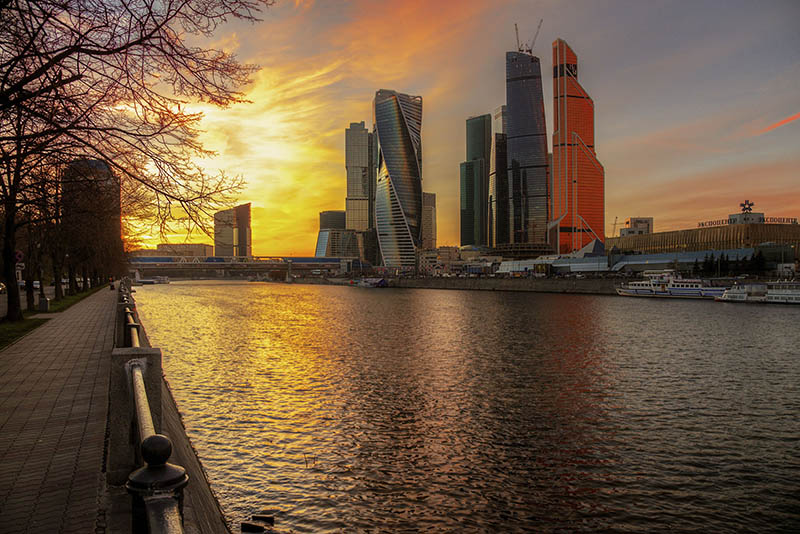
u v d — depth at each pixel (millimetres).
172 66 10727
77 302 60156
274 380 33656
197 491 9758
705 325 71875
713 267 172375
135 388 6438
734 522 16656
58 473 8969
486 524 16219
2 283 79375
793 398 30828
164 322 72562
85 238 45938
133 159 11734
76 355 22188
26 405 13742
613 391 32000
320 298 156125
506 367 39312
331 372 36625
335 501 17172
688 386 33781
